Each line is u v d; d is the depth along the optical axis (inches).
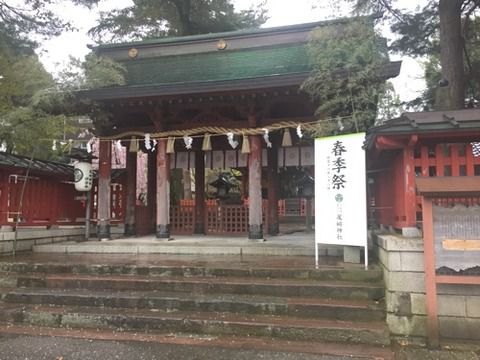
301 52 449.1
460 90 386.0
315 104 390.3
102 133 452.8
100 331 220.7
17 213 379.9
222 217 515.8
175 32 742.5
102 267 292.2
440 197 198.5
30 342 202.7
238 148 512.7
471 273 196.2
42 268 300.2
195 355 184.5
